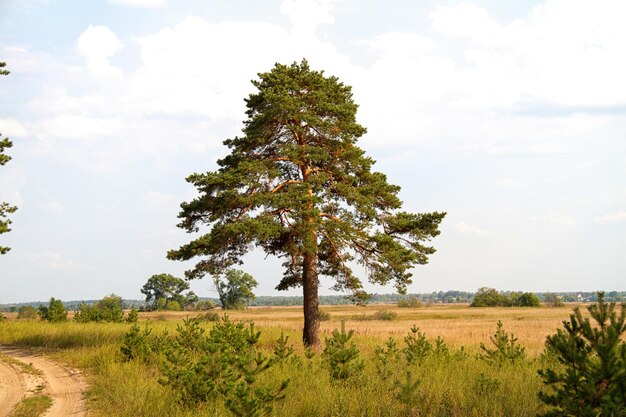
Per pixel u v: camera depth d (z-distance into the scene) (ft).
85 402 41.88
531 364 52.65
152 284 419.13
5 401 42.88
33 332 96.12
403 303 486.38
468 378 44.47
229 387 36.52
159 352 60.54
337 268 78.59
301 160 75.05
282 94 74.18
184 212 72.79
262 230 64.95
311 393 38.73
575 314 26.58
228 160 76.89
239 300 401.49
